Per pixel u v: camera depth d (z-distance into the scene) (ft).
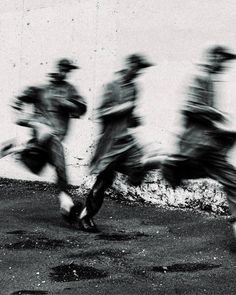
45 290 17.19
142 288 17.46
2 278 18.24
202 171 23.15
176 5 34.73
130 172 25.62
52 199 32.22
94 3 38.01
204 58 33.24
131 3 36.55
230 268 19.66
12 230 24.89
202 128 22.93
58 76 28.40
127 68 26.21
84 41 38.29
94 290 17.22
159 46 35.22
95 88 37.40
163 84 34.78
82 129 37.27
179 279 18.39
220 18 32.94
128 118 25.95
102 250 21.86
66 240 23.39
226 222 26.91
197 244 22.90
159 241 23.44
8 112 41.68
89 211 25.36
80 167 36.88
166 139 34.14
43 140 27.50
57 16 39.78
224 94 31.68
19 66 41.52
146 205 31.17
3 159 41.22
